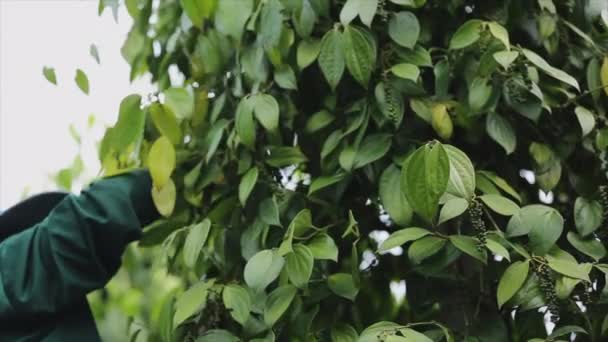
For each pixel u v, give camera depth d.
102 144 1.48
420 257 1.17
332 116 1.32
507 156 1.33
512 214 1.17
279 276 1.26
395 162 1.24
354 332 1.25
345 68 1.32
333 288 1.23
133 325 1.59
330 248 1.21
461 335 1.25
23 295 1.16
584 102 1.32
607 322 1.18
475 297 1.27
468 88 1.27
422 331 1.32
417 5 1.28
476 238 1.17
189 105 1.32
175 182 1.43
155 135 1.46
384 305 1.41
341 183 1.29
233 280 1.33
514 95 1.25
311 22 1.29
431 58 1.32
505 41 1.21
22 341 1.17
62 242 1.17
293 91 1.37
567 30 1.37
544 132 1.33
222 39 1.42
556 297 1.16
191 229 1.29
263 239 1.29
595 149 1.31
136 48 1.58
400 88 1.26
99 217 1.18
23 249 1.19
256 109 1.29
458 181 1.13
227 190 1.40
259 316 1.27
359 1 1.23
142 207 1.27
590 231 1.23
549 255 1.18
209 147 1.39
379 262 1.40
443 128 1.24
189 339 1.32
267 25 1.29
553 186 1.28
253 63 1.34
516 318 1.26
